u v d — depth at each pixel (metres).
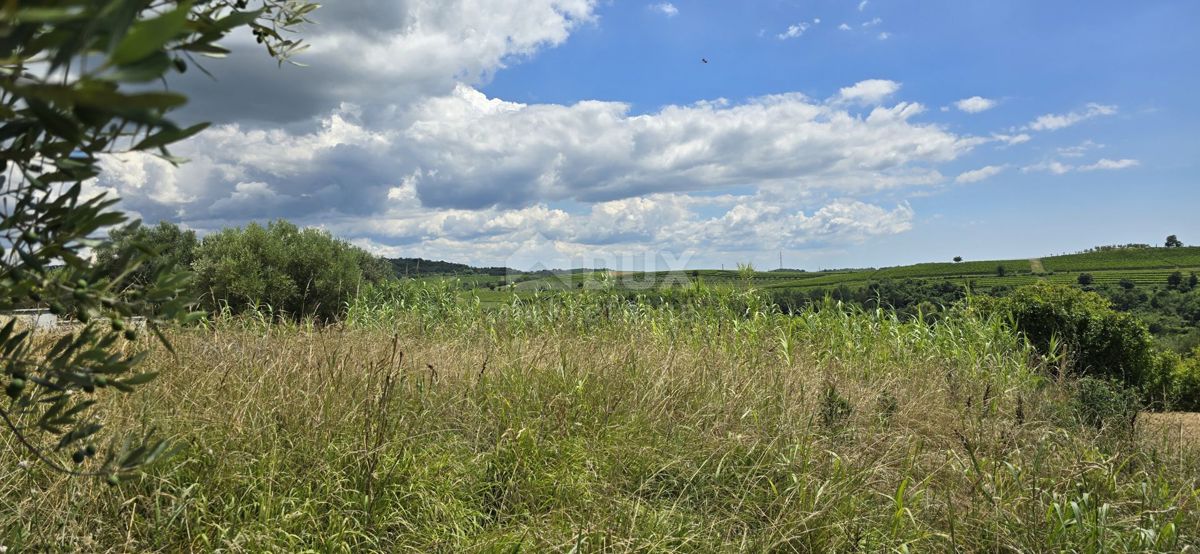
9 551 3.02
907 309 10.65
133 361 1.78
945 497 4.43
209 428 4.24
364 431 4.26
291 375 5.23
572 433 4.98
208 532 3.43
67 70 0.92
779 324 10.12
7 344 1.74
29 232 1.50
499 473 4.46
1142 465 5.18
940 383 7.51
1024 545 3.92
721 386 6.20
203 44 1.43
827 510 4.02
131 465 1.98
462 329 9.70
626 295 11.34
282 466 4.01
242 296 13.38
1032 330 10.45
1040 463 4.83
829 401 5.43
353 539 3.59
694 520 4.02
